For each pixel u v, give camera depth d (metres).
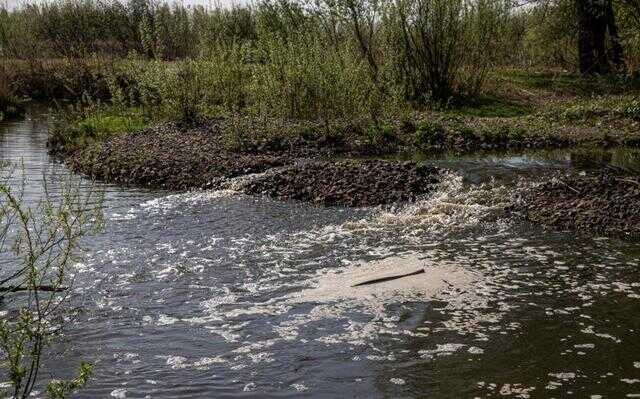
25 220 6.11
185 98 21.80
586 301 7.82
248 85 22.91
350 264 9.28
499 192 12.85
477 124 20.39
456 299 7.96
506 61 32.41
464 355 6.61
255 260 9.51
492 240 10.25
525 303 7.80
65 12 40.94
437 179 14.05
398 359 6.55
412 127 19.86
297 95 20.53
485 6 23.69
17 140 21.62
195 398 5.91
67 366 6.50
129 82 30.73
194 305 7.93
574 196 12.15
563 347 6.72
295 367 6.44
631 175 13.82
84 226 11.07
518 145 18.53
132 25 40.53
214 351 6.78
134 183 14.99
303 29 25.41
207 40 24.77
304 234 10.80
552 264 9.10
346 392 5.98
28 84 33.53
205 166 15.58
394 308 7.73
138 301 8.05
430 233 10.70
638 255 9.39
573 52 32.44
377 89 20.47
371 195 13.02
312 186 13.69
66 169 16.81
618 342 6.80
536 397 5.83
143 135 19.67
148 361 6.59
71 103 31.36
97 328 7.31
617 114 21.73
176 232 10.92
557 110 22.61
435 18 23.47
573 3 29.05
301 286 8.48
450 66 24.05
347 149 17.86
